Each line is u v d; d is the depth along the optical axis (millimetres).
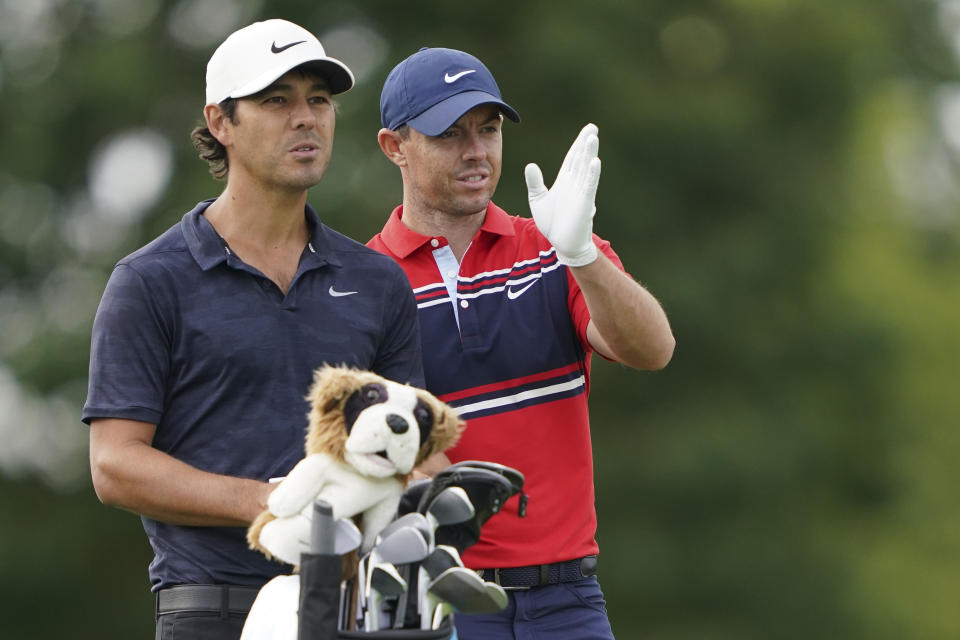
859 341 59344
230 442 14047
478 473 11766
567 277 17172
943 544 62781
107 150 62875
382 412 11570
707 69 59469
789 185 59250
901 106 74375
